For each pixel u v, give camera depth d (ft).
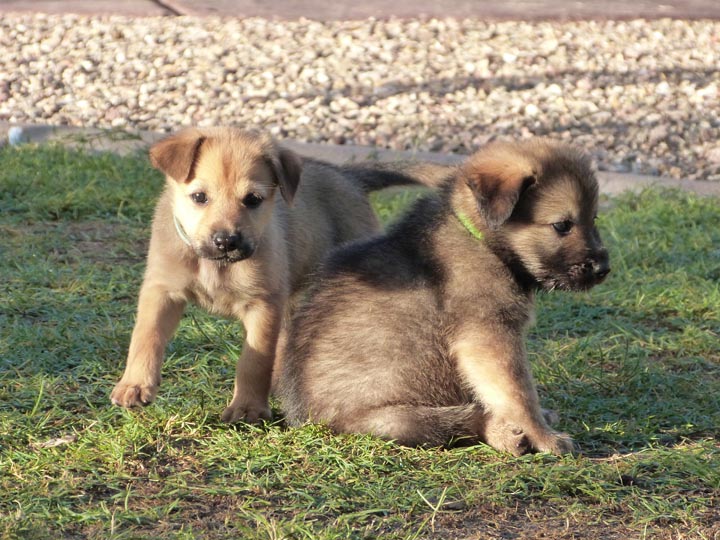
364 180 37.27
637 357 34.06
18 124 61.05
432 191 29.73
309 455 25.98
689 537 22.80
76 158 53.98
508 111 66.69
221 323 35.55
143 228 45.93
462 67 75.00
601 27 87.10
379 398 27.35
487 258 27.66
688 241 46.21
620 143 61.82
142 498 23.79
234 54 77.82
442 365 27.53
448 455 26.53
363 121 64.69
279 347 30.63
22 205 46.88
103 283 38.63
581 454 27.07
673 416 29.81
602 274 27.58
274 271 29.22
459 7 94.68
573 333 36.94
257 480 24.58
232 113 66.39
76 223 46.19
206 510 23.36
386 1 97.35
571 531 23.00
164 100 68.64
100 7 93.45
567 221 27.40
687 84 72.38
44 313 35.78
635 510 23.75
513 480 24.97
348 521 22.95
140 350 27.96
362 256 28.91
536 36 83.35
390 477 25.08
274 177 29.91
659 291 40.34
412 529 22.82
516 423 26.94
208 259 28.30
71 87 71.10
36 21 87.71
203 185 28.91
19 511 22.45
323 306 28.55
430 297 27.68
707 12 94.43
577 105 67.82
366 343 27.61
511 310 27.53
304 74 73.41
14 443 26.37
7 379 30.30
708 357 34.94
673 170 58.13
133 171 52.16
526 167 27.30
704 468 25.71
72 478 24.48
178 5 94.68
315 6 94.84
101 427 27.20
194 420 28.09
